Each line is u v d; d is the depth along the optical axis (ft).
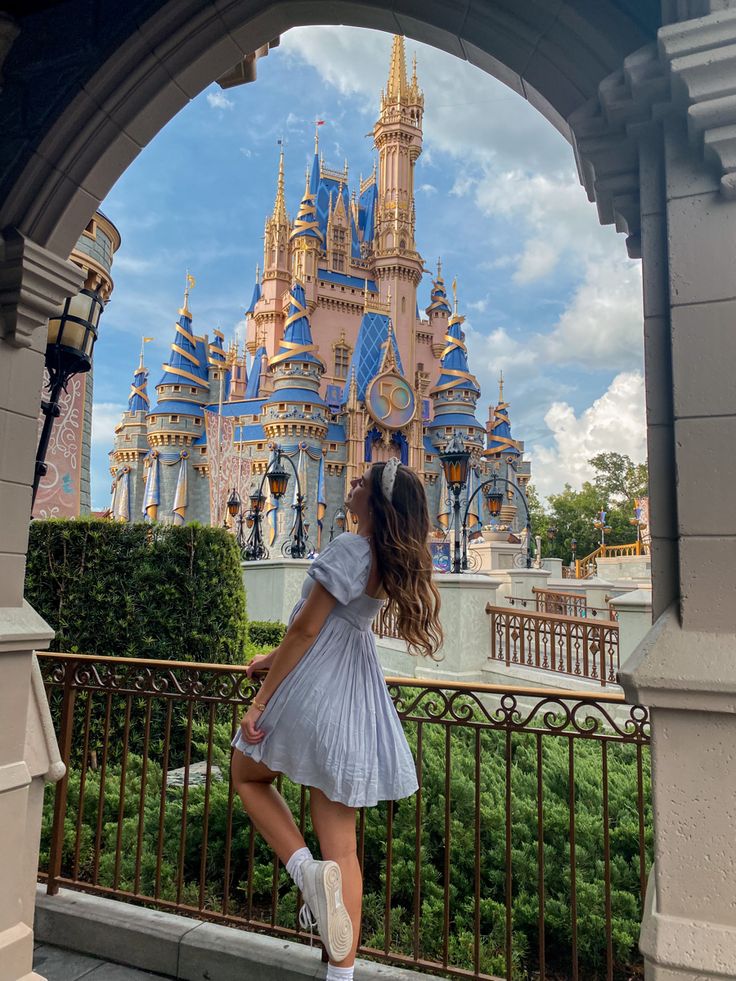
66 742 10.71
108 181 8.54
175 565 21.13
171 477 223.10
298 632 6.32
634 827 11.91
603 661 27.96
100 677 10.71
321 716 6.20
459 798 12.62
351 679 6.54
